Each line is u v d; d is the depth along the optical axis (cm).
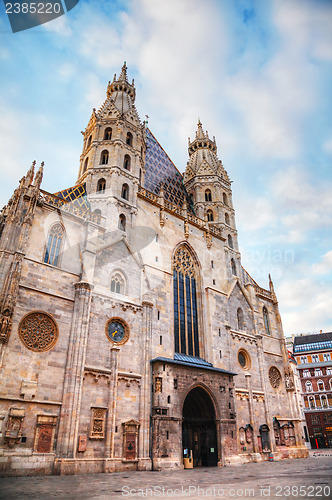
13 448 2470
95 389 3016
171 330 3938
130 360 3369
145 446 3092
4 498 1489
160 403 3284
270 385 5044
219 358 4281
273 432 4538
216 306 4619
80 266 3391
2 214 3644
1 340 2592
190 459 3325
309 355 9406
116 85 5453
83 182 4381
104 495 1588
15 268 2833
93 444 2827
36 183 3306
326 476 2144
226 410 3894
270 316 5731
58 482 2111
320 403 8744
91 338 3162
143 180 4894
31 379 2714
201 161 6344
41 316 2956
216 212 5766
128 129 4800
